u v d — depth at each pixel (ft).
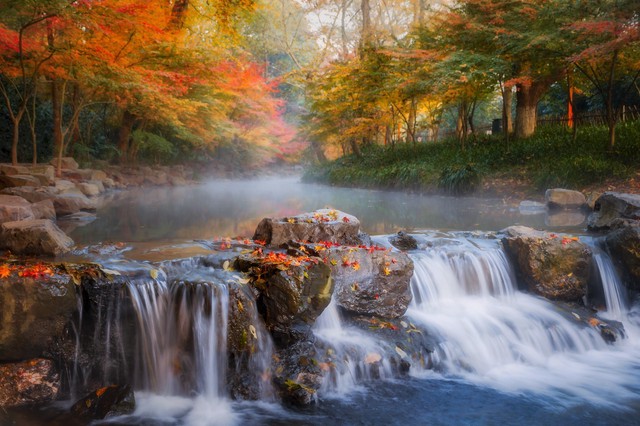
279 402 14.58
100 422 13.32
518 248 22.09
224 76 64.34
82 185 50.16
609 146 43.39
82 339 14.65
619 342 19.88
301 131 103.19
